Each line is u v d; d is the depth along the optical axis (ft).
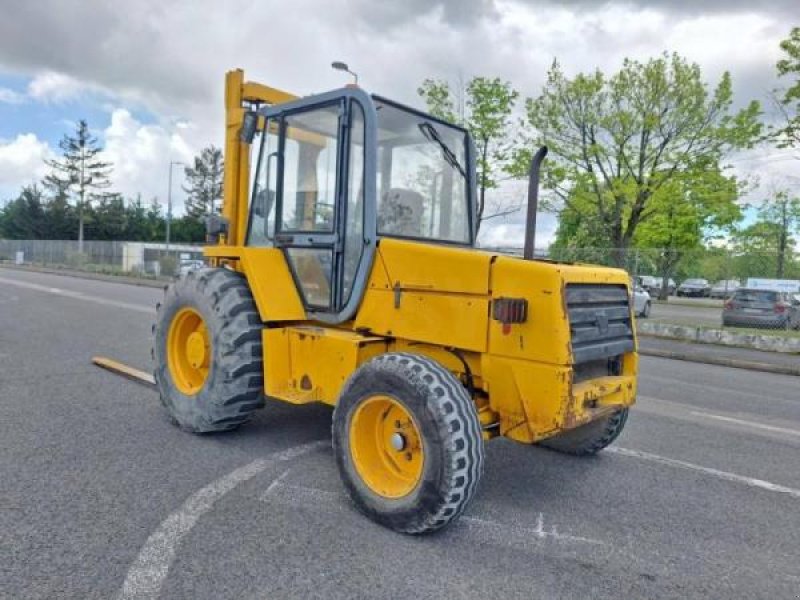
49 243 140.97
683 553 10.64
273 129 15.72
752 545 11.08
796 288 48.70
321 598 8.54
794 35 47.52
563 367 10.50
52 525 10.32
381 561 9.67
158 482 12.40
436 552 10.09
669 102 64.39
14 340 29.37
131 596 8.34
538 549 10.45
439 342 11.92
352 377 11.48
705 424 19.88
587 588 9.27
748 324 47.24
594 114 66.18
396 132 14.03
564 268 10.98
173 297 16.39
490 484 13.52
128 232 224.74
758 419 21.07
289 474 13.16
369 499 10.96
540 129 67.97
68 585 8.55
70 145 206.69
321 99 14.07
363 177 13.15
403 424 11.12
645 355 39.24
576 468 14.83
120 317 40.27
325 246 13.96
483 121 63.57
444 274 11.82
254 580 8.91
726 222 83.35
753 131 61.82
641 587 9.41
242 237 18.16
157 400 18.97
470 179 16.05
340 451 11.55
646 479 14.28
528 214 12.07
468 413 10.27
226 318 14.67
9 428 15.58
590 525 11.57
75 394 19.34
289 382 13.99
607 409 12.21
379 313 12.91
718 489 13.84
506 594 8.95
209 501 11.57
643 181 67.26
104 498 11.50
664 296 64.18
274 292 14.67
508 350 11.04
